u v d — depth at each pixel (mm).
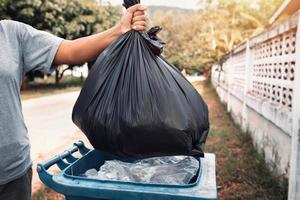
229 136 6730
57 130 8297
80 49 1766
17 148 1694
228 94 10836
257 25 16203
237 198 3711
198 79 31156
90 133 1540
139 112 1451
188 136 1451
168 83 1548
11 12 17375
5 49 1666
